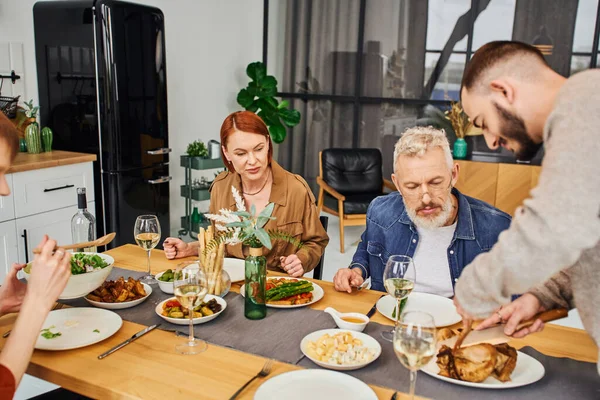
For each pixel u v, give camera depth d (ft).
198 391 3.55
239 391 3.54
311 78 19.49
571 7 15.98
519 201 16.19
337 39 18.83
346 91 19.07
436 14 17.47
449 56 17.60
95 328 4.43
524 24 16.57
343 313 4.75
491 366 3.65
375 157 17.13
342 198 15.03
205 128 17.81
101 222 11.95
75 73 11.44
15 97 11.23
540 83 3.01
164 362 3.94
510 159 17.04
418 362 3.16
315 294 5.32
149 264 5.84
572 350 4.23
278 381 3.61
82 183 11.10
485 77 3.14
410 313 3.33
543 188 2.64
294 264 5.81
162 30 12.41
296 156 20.27
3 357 3.35
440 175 5.14
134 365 3.89
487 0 16.80
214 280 5.17
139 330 4.48
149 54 12.08
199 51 17.02
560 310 3.85
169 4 15.52
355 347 4.01
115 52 11.16
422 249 5.78
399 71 18.26
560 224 2.51
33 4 11.84
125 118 11.59
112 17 11.00
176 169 16.76
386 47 18.26
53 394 5.01
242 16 18.85
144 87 12.03
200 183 16.25
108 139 11.43
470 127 17.01
